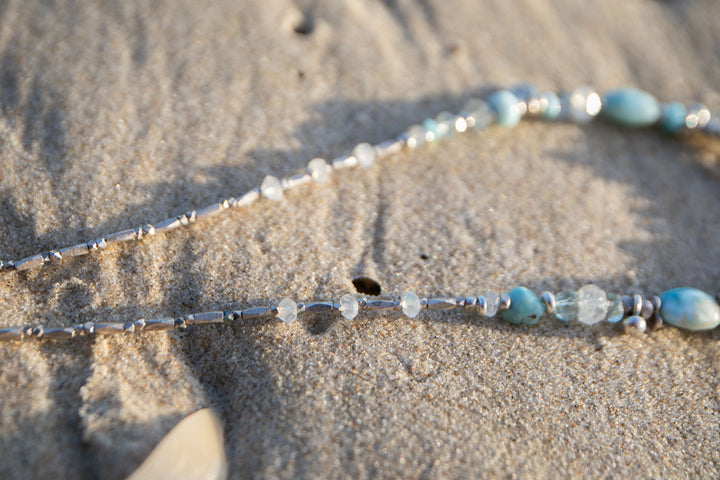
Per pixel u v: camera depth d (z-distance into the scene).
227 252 0.22
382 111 0.25
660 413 0.21
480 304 0.22
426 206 0.24
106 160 0.23
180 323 0.21
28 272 0.21
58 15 0.25
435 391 0.21
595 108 0.26
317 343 0.21
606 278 0.23
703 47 0.29
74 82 0.24
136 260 0.22
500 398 0.21
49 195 0.22
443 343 0.22
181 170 0.23
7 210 0.22
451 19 0.28
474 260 0.23
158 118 0.24
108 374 0.20
